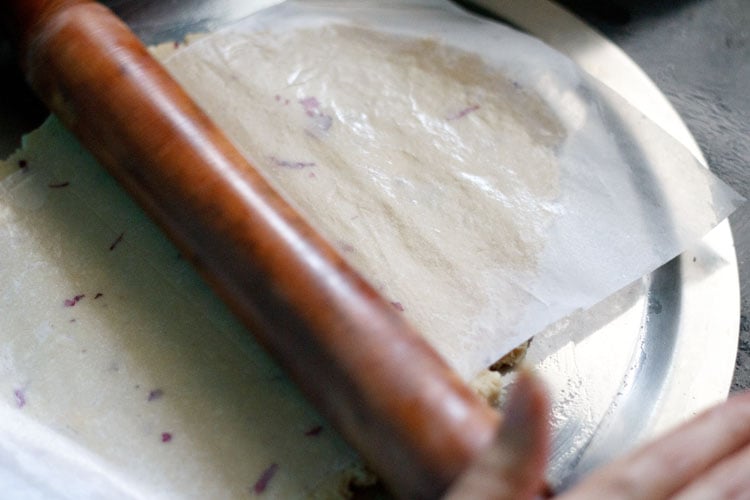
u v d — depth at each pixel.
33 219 0.48
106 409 0.43
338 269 0.40
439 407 0.37
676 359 0.45
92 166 0.49
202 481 0.41
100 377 0.43
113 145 0.45
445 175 0.49
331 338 0.39
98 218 0.48
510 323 0.44
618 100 0.51
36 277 0.46
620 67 0.54
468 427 0.37
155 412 0.43
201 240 0.42
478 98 0.51
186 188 0.43
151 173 0.44
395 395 0.38
